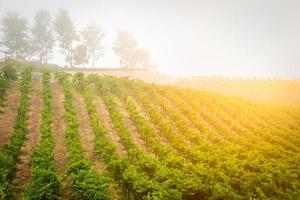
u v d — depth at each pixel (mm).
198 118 36000
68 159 21703
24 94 35281
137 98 41125
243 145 27234
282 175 19641
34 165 19391
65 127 29953
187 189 17250
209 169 19719
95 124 27766
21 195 18109
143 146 27281
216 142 28453
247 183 18359
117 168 19703
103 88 42406
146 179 17734
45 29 101875
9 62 55719
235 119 36500
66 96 36312
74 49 96312
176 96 41750
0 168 18156
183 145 24797
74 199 17656
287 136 29844
